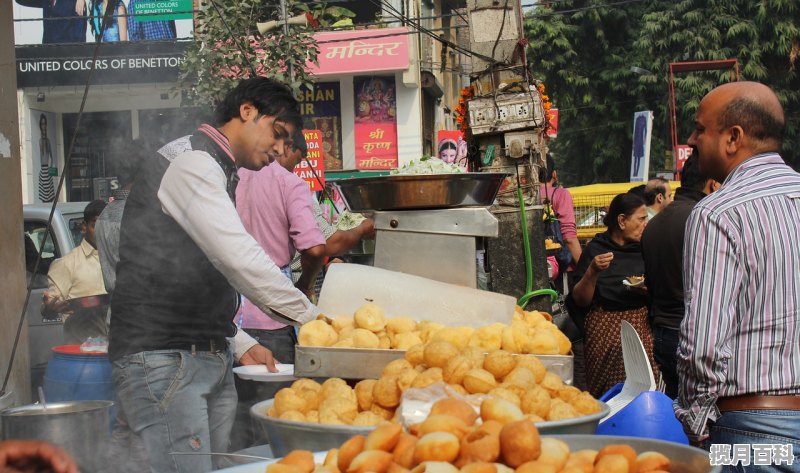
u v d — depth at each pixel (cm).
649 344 412
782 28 2044
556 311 489
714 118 236
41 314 491
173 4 1098
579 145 2467
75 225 583
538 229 423
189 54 729
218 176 233
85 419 192
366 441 138
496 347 209
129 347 235
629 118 2323
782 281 214
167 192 232
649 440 152
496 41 448
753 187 221
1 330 312
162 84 1102
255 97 248
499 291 421
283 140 254
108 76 1102
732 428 218
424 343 208
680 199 353
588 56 2352
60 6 1110
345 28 1359
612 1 2314
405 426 149
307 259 361
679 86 2123
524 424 130
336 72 1317
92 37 1110
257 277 228
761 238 214
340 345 211
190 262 236
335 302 231
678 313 349
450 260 258
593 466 136
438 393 158
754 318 216
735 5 2130
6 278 317
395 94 1380
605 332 421
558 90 2350
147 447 234
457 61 2073
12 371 313
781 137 235
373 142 1391
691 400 220
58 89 1116
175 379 233
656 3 2283
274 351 355
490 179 257
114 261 359
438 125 1753
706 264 217
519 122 434
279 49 793
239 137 249
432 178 251
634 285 408
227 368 251
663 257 347
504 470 127
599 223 1323
